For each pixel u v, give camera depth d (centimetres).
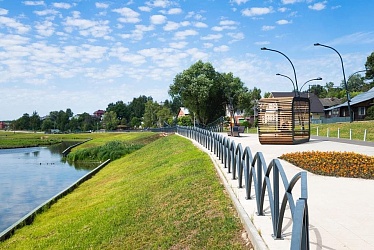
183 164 1580
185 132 3550
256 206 763
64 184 2591
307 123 2502
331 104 8969
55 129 15012
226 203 841
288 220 676
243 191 905
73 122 14875
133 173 2017
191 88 6456
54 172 3278
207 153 1717
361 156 1344
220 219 749
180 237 743
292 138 2164
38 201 2000
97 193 1728
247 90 7362
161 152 2622
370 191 923
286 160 1421
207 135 1967
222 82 6844
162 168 1731
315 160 1298
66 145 7644
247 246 604
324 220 682
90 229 1052
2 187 2464
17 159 4659
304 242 394
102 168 3014
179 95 6838
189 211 869
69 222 1223
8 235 1215
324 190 934
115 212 1137
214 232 695
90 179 2425
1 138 9794
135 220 989
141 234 864
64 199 1748
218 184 1034
